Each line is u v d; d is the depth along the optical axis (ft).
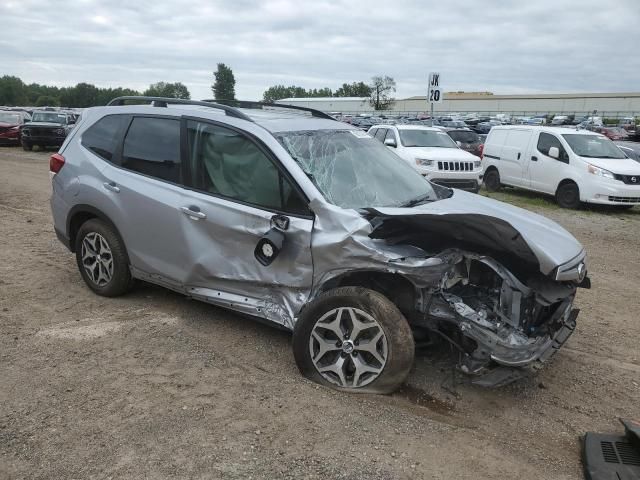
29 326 15.21
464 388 12.77
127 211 15.81
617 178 40.09
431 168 42.91
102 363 13.24
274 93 393.50
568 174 42.37
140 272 16.15
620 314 18.30
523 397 12.64
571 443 11.01
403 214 11.90
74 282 18.79
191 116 15.15
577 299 19.72
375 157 15.62
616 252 28.02
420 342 12.97
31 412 11.13
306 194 12.73
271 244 12.63
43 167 57.00
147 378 12.59
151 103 16.93
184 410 11.32
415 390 12.55
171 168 15.21
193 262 14.49
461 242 12.01
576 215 39.86
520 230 12.92
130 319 15.85
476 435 11.01
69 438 10.34
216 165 14.38
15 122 86.53
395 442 10.55
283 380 12.61
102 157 16.83
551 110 336.08
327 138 14.92
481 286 12.17
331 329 12.17
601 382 13.51
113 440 10.30
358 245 11.79
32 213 31.01
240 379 12.64
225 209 13.83
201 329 15.34
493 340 11.07
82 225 17.28
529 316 11.81
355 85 331.16
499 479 9.71
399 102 376.07
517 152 47.75
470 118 228.22
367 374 12.03
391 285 12.42
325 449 10.24
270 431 10.70
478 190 45.21
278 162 13.25
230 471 9.57
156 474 9.45
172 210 14.76
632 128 157.89
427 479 9.61
